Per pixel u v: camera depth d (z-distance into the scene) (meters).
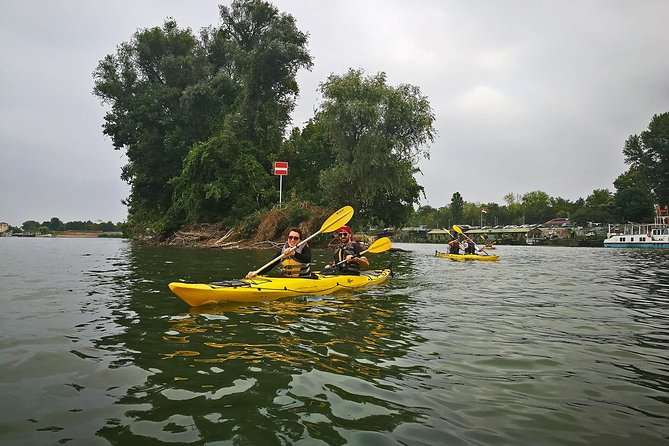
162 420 2.31
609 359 3.57
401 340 4.03
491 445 2.13
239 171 26.59
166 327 4.36
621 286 8.70
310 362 3.34
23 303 5.57
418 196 30.72
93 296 6.18
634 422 2.42
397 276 9.80
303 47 31.70
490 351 3.73
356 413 2.46
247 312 5.17
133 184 31.23
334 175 24.41
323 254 18.12
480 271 11.78
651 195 58.62
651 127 58.16
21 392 2.65
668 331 4.57
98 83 30.72
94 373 3.00
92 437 2.11
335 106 24.11
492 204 100.50
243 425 2.28
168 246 24.94
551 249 38.94
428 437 2.20
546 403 2.66
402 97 24.19
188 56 31.09
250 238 24.06
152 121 30.52
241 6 33.88
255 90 30.70
